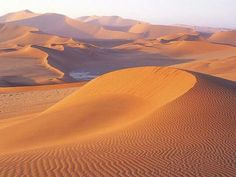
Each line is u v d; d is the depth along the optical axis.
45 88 51.19
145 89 26.39
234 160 11.08
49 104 37.59
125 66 122.00
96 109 24.17
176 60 137.38
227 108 17.62
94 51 138.00
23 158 11.90
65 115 23.69
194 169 10.27
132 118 20.77
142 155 11.77
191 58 143.00
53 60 112.19
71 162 11.09
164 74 27.25
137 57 142.50
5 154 13.53
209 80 23.77
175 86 24.53
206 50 158.62
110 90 28.61
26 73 88.06
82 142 14.69
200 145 12.77
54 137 19.50
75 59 124.38
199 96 19.59
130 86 27.92
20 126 23.00
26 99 41.22
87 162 11.05
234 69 74.50
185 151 12.11
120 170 10.23
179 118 16.67
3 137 20.95
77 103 27.23
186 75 25.28
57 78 77.06
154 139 13.94
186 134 14.35
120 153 12.11
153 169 10.30
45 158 11.70
